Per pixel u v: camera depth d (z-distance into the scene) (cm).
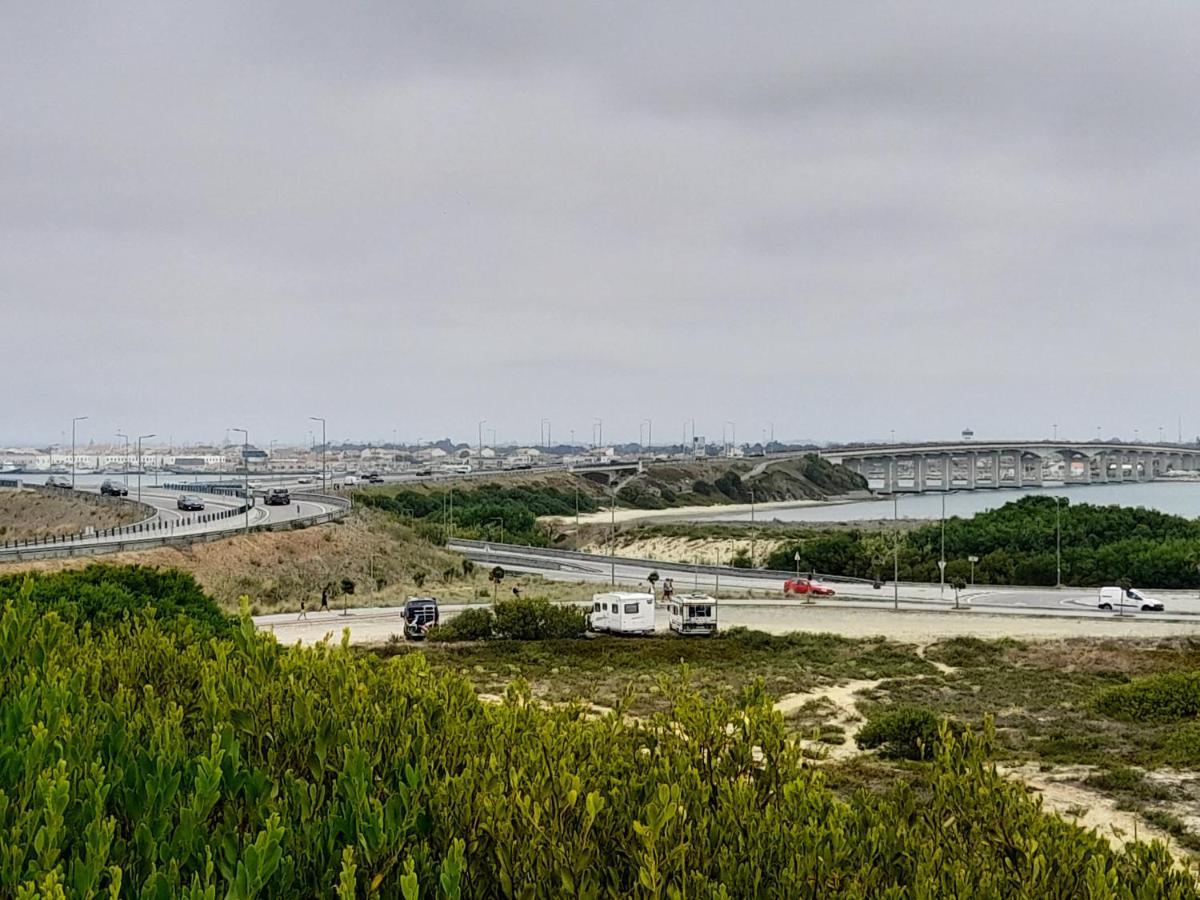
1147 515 10062
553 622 5416
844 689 4131
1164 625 5794
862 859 717
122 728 827
